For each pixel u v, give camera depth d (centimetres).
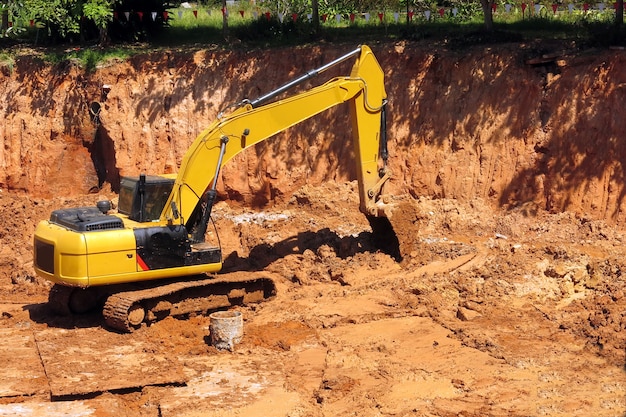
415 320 1922
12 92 2809
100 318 1992
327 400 1560
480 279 2067
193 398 1583
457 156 2467
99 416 1512
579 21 2812
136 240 1894
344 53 2688
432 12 3116
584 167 2327
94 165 2772
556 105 2402
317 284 2155
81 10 2891
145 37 3055
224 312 1855
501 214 2373
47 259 1911
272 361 1755
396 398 1556
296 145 2622
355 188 2531
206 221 1992
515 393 1559
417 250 2220
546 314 1903
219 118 1998
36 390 1609
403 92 2586
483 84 2508
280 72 2717
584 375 1619
